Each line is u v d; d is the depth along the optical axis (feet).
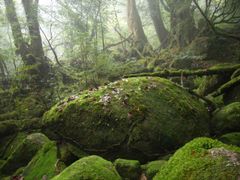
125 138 15.37
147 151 15.03
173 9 45.32
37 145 18.78
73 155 16.42
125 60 47.32
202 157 9.43
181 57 35.60
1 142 23.17
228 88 21.22
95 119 16.39
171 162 10.21
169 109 16.16
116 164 13.37
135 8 52.95
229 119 16.42
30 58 36.52
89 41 36.47
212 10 48.55
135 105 15.99
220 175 8.55
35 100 29.43
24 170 16.28
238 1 39.09
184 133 15.57
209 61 34.22
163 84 18.06
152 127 15.24
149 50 48.06
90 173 10.90
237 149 9.77
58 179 10.85
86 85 32.07
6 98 31.12
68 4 45.78
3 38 44.83
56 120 17.80
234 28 38.19
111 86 18.11
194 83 29.12
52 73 37.01
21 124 24.03
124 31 61.26
